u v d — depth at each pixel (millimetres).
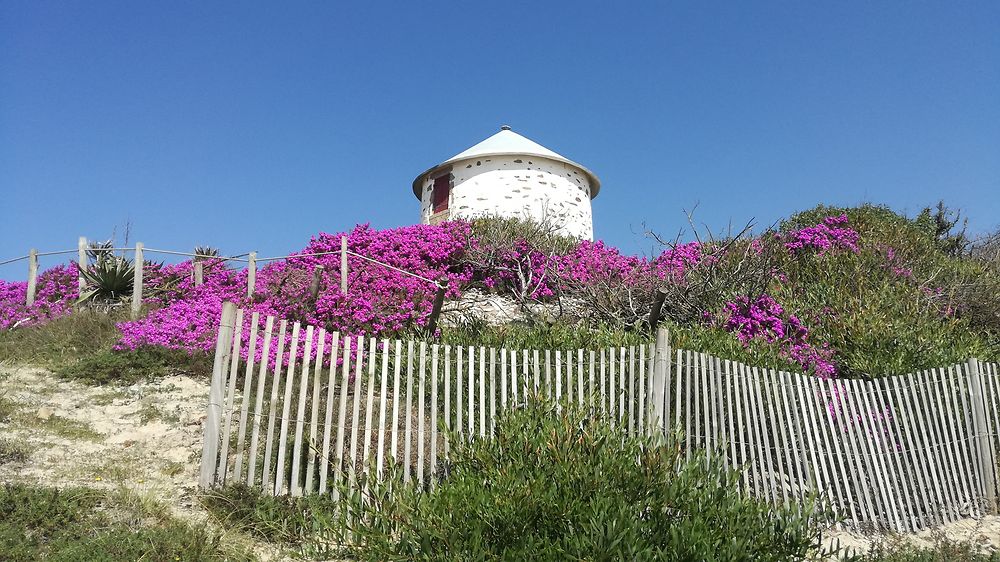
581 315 12094
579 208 23969
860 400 7613
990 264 15375
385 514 4301
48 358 9367
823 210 18500
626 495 4344
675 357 7055
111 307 12188
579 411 5504
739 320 10484
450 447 5297
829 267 12688
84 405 7758
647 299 11453
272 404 6020
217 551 4812
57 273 13586
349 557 5016
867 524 6996
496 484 4367
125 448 6688
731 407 6965
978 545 6762
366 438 5867
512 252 14758
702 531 3971
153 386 8469
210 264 13719
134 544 4633
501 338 8734
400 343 6156
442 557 3873
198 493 5691
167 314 10945
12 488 5238
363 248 15234
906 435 7633
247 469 6160
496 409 6434
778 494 7039
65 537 4688
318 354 5938
